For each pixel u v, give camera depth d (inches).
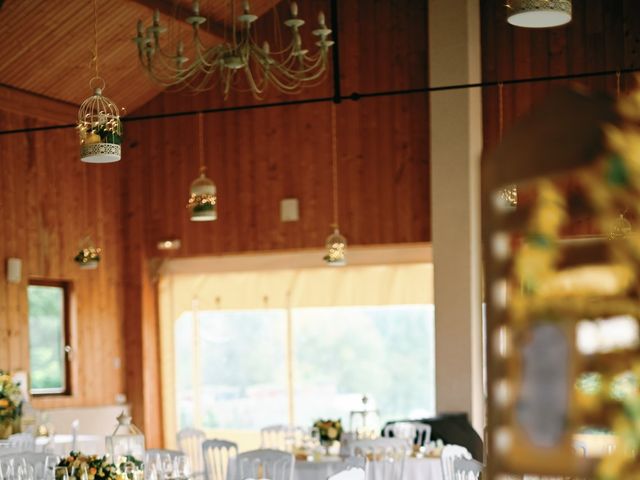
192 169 499.5
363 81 465.4
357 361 491.5
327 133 473.1
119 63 453.4
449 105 426.9
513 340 52.6
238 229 490.9
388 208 460.1
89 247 441.1
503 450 52.2
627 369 50.1
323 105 473.7
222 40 462.6
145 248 508.1
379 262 477.4
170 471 270.2
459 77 425.7
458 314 422.0
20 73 429.7
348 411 492.7
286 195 480.7
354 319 491.5
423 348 482.3
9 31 399.5
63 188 472.4
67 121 471.2
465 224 422.6
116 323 503.8
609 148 50.7
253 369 507.2
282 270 499.5
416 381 483.8
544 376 51.7
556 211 52.4
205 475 341.7
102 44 433.7
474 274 422.9
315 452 349.7
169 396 514.9
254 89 289.0
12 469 292.2
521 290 52.7
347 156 469.1
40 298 465.1
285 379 501.7
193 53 465.4
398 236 458.0
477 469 246.8
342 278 486.9
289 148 480.4
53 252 464.1
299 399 500.4
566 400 51.1
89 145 271.0
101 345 492.7
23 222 446.0
